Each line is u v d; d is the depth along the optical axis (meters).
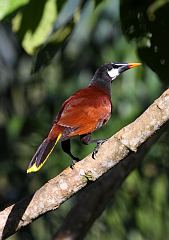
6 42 14.73
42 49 9.64
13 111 14.42
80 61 13.59
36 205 7.22
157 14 9.87
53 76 13.78
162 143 12.14
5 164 13.47
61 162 12.59
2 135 13.76
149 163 12.23
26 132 13.51
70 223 10.07
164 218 12.23
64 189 7.14
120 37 12.92
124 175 9.91
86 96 8.75
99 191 9.97
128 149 6.95
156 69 9.97
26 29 9.54
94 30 13.33
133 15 9.91
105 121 8.62
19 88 14.49
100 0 9.82
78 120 8.28
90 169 7.06
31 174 13.19
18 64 14.77
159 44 9.91
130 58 12.63
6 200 13.40
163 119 6.81
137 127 6.88
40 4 9.41
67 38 9.68
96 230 12.20
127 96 12.41
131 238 12.20
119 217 12.20
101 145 7.03
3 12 9.04
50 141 7.90
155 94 12.45
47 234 12.76
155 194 12.22
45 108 13.62
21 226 7.30
